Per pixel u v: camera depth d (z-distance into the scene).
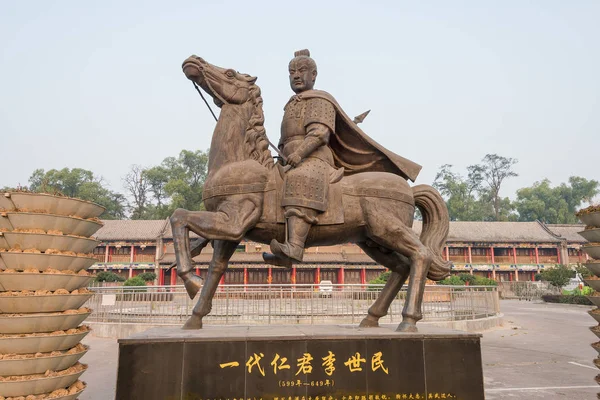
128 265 37.94
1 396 3.08
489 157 65.69
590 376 7.43
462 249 42.19
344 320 11.57
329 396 3.30
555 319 16.69
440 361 3.45
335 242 4.14
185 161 54.19
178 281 36.16
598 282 3.84
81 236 3.47
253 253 33.47
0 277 3.13
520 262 42.25
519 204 64.69
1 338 3.03
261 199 3.87
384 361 3.40
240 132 4.07
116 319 11.83
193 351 3.23
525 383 6.92
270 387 3.25
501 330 13.16
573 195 65.00
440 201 4.43
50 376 3.17
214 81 4.04
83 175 53.91
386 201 4.04
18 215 3.20
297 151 3.87
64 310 3.33
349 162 4.59
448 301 12.82
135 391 3.12
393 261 4.52
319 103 4.12
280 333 3.56
